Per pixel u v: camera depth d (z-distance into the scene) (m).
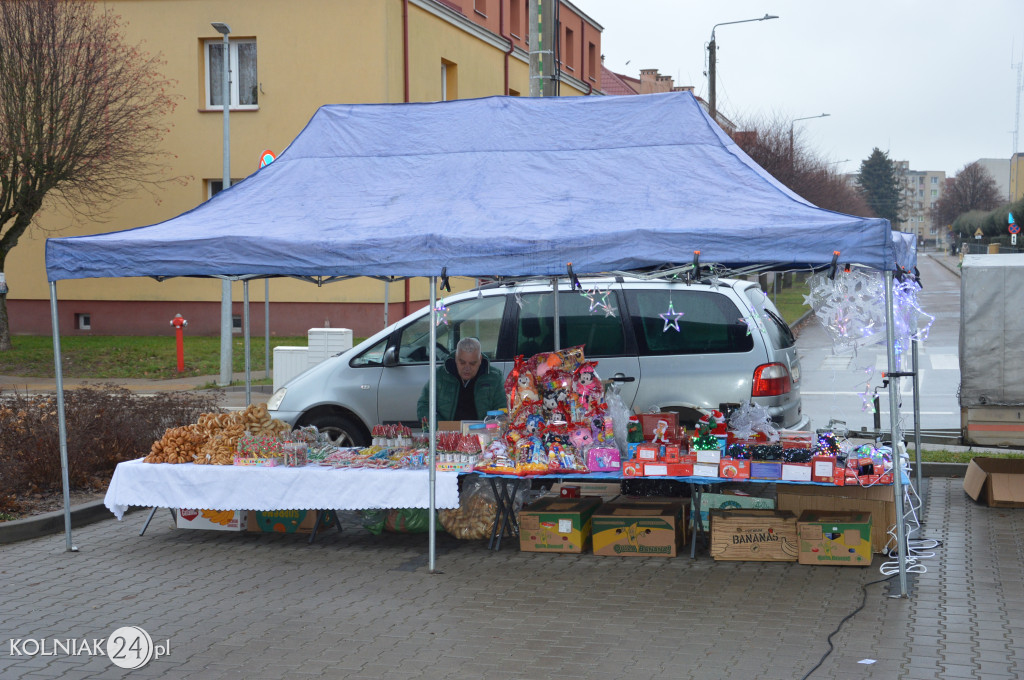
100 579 6.52
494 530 7.22
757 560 6.70
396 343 9.32
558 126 7.70
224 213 7.33
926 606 5.66
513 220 6.53
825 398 15.55
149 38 24.47
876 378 17.61
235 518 7.60
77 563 6.93
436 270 6.27
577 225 6.31
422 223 6.64
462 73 28.09
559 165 7.32
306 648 5.14
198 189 24.69
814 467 6.41
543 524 7.05
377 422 9.22
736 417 7.30
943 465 9.53
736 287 8.62
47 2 20.84
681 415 8.35
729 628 5.33
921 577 6.25
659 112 7.61
